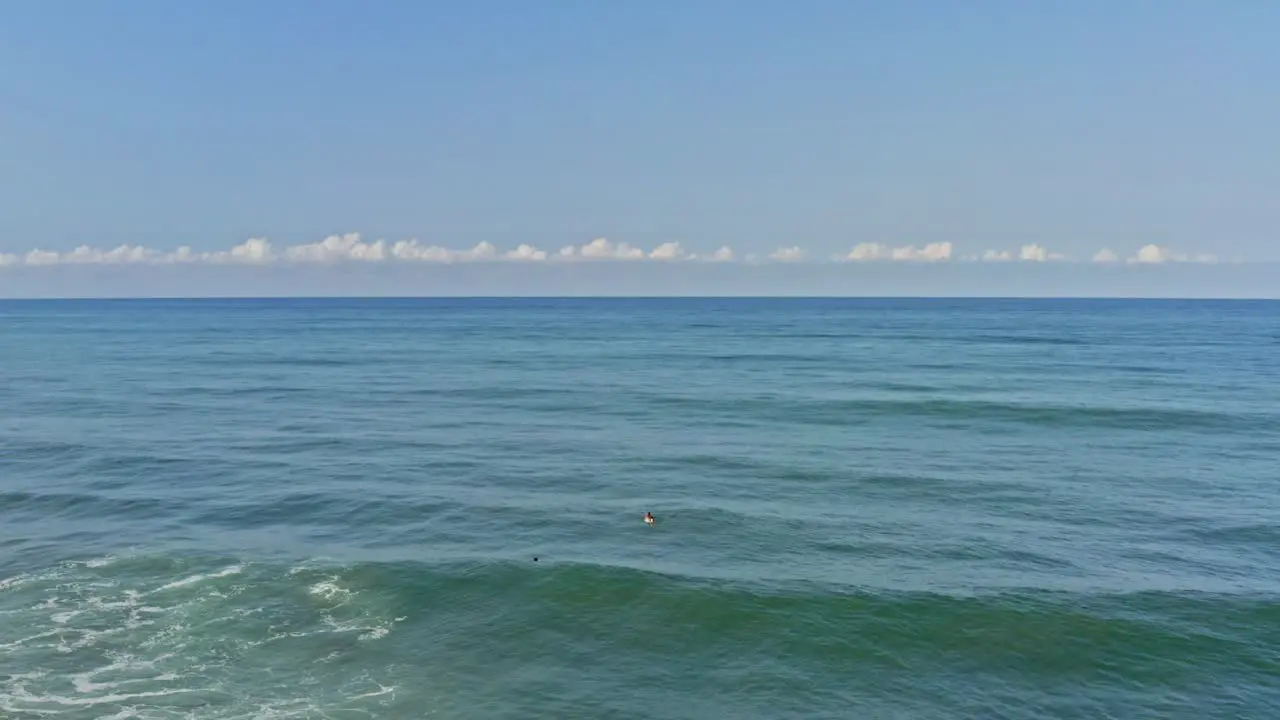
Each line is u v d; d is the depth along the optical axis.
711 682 19.55
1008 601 23.34
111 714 17.80
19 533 29.30
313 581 24.84
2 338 133.50
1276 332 153.75
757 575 25.36
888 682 19.53
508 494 34.62
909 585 24.55
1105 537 29.20
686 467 39.72
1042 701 18.69
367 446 44.44
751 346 118.81
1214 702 18.61
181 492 34.75
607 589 24.22
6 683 19.00
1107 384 70.19
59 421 51.78
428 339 136.00
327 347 116.44
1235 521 31.02
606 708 18.42
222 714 17.91
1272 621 22.19
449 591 24.17
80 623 22.00
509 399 62.50
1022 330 162.62
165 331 157.38
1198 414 53.47
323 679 19.42
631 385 71.38
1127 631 21.62
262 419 53.00
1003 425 51.00
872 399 61.03
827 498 34.12
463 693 18.92
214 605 23.17
